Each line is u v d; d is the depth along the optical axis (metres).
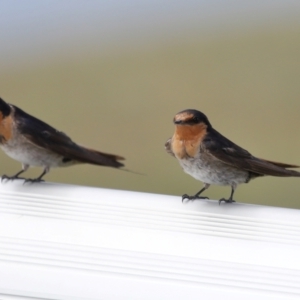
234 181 11.30
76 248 7.11
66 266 6.75
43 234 7.42
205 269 6.84
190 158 11.09
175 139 11.16
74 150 11.20
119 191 9.07
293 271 6.89
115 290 6.61
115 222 7.85
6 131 11.25
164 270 6.78
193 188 24.30
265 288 6.56
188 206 8.69
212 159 11.00
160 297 6.54
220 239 7.57
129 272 6.72
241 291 6.50
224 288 6.53
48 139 11.21
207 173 11.16
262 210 8.87
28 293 6.70
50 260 6.85
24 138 11.22
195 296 6.51
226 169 11.12
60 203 8.45
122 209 8.31
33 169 24.41
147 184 25.02
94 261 6.88
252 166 10.92
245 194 22.22
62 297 6.64
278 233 7.93
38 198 8.66
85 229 7.54
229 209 8.79
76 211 8.13
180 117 10.95
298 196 21.89
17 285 6.70
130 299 6.60
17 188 9.28
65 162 11.59
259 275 6.78
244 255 7.20
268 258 7.16
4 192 8.93
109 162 11.20
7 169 24.59
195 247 7.32
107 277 6.63
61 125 29.44
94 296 6.61
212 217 8.40
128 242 7.34
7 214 7.93
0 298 6.70
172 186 24.89
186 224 7.99
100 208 8.30
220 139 11.09
